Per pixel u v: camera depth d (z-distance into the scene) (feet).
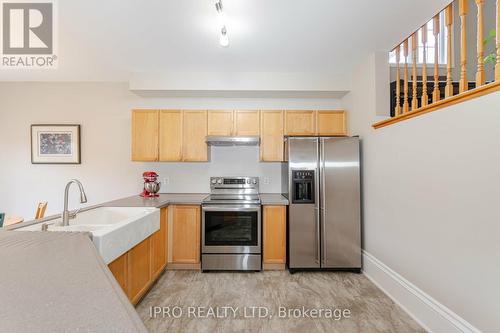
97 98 12.44
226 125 11.56
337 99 12.69
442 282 6.25
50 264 3.01
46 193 12.30
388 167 8.55
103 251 5.13
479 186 5.26
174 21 7.39
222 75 11.35
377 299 8.18
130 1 6.49
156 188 11.63
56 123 12.35
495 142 4.93
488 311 5.10
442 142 6.23
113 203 9.45
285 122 11.61
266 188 12.64
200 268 10.43
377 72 9.43
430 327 6.56
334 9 6.86
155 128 11.48
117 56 9.69
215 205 10.25
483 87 5.07
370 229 9.74
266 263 10.39
